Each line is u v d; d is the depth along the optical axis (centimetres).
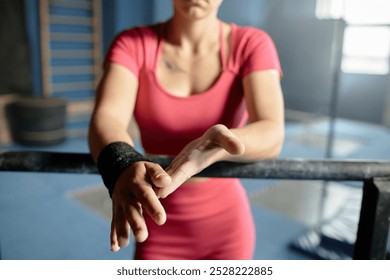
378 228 55
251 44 82
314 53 550
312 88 571
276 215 277
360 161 58
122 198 46
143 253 94
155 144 88
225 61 82
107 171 52
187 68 85
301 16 592
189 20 80
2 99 423
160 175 45
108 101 76
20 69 438
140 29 86
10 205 278
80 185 319
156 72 83
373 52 639
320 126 602
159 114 84
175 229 92
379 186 55
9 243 226
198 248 94
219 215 92
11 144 432
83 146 446
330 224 248
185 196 90
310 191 322
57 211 271
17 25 427
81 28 486
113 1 484
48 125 428
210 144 51
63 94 487
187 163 50
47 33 451
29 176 334
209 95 83
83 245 228
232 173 58
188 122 84
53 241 231
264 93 77
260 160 59
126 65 80
